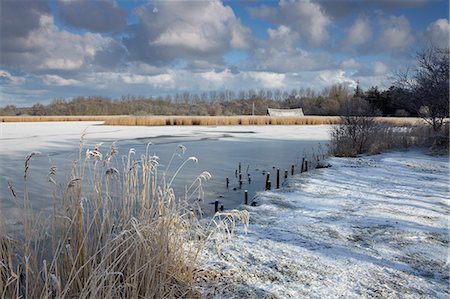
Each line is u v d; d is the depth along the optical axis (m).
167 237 3.03
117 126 34.03
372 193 6.68
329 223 4.77
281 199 6.15
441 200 6.12
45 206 6.45
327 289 2.98
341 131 14.25
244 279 3.12
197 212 6.30
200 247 3.25
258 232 4.36
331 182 7.69
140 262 2.82
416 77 14.06
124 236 2.93
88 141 18.20
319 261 3.52
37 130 26.61
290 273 3.25
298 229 4.50
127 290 2.65
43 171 9.82
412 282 3.12
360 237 4.23
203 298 2.80
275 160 12.66
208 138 20.83
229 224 4.65
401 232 4.41
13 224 4.74
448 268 3.39
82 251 2.83
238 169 10.77
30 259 2.76
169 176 9.48
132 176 3.48
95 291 2.34
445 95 12.85
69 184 2.84
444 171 9.16
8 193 7.42
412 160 11.01
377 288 3.00
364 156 12.45
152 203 3.29
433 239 4.17
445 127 12.84
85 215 3.48
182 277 2.99
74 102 72.44
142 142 18.17
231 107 77.88
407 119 26.22
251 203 6.28
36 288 2.61
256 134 24.20
